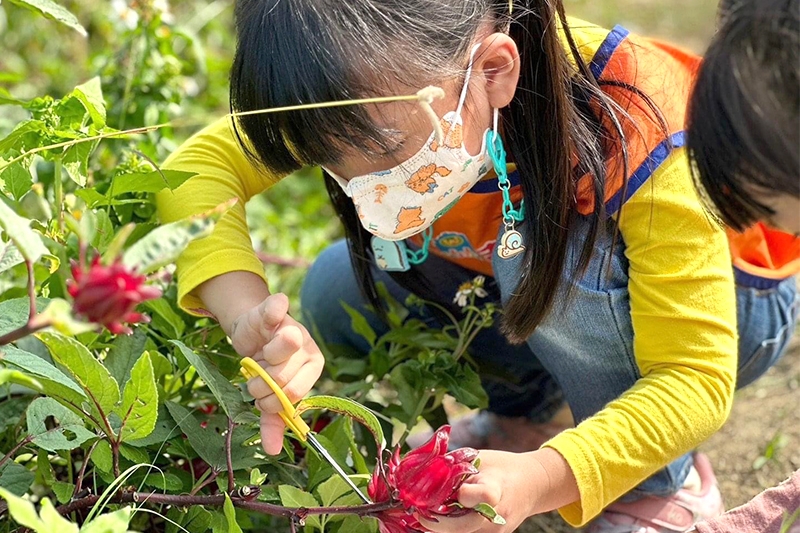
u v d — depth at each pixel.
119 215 1.36
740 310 1.43
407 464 0.93
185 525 1.06
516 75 1.10
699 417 1.13
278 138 1.05
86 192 1.14
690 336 1.15
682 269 1.16
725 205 0.96
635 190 1.15
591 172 1.14
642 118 1.17
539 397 1.59
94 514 1.03
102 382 0.92
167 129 1.74
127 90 1.64
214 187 1.30
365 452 1.38
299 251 2.20
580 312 1.23
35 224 1.08
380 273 1.60
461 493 0.94
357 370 1.44
